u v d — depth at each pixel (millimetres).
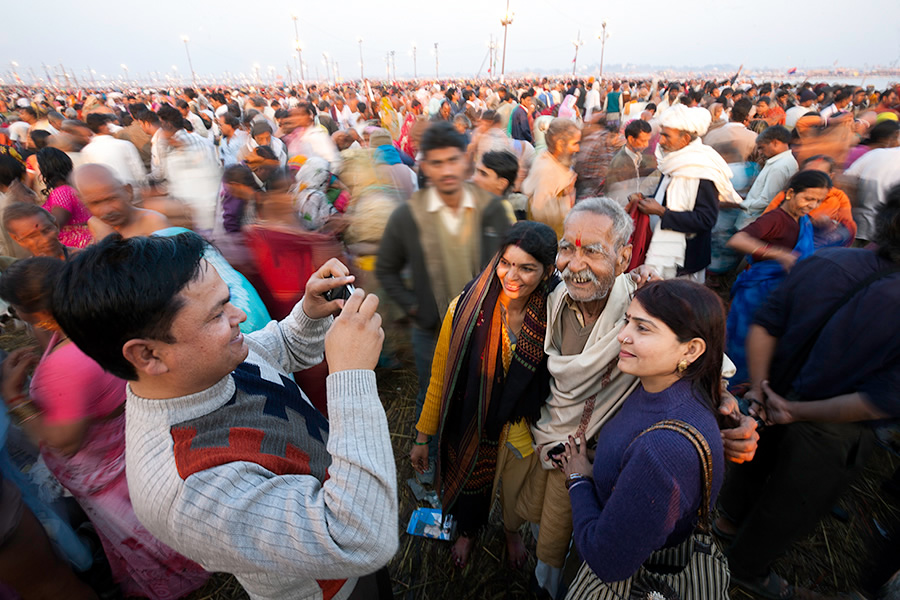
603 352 1298
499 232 2191
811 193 2273
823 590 1943
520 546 2035
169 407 821
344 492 775
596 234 1227
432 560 2086
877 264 1363
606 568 1096
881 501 2357
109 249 732
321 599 992
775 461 1775
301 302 1249
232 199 3230
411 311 2297
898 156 3648
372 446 833
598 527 1109
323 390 2230
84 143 5301
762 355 1652
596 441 1446
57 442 1485
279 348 1228
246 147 5371
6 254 3457
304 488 827
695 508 1069
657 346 1060
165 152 4117
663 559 1160
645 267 1459
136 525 1679
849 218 2910
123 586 1854
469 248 2184
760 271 2365
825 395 1464
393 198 3182
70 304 702
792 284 1557
